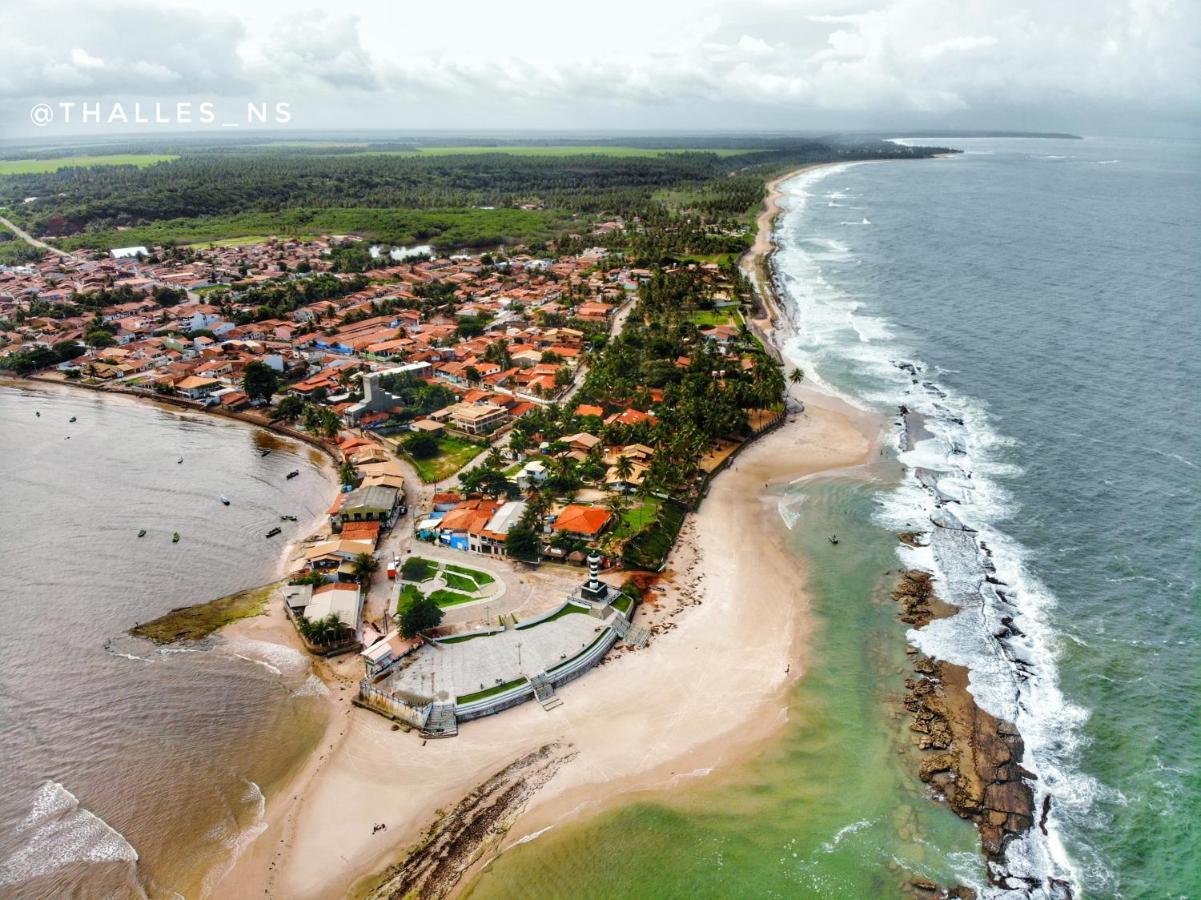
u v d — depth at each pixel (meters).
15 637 103.44
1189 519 125.75
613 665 97.38
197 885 70.31
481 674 93.62
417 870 71.56
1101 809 76.62
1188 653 97.19
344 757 84.00
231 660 99.19
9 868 71.69
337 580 114.44
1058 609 106.12
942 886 69.56
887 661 97.56
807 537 125.75
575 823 76.06
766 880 70.38
